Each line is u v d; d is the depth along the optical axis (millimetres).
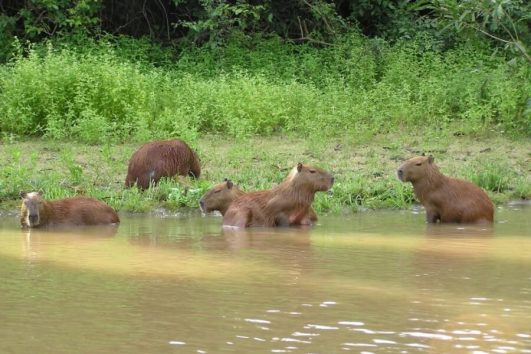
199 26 23766
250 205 11969
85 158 16516
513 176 15711
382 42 23938
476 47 21391
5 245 9898
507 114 18969
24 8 23922
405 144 18094
